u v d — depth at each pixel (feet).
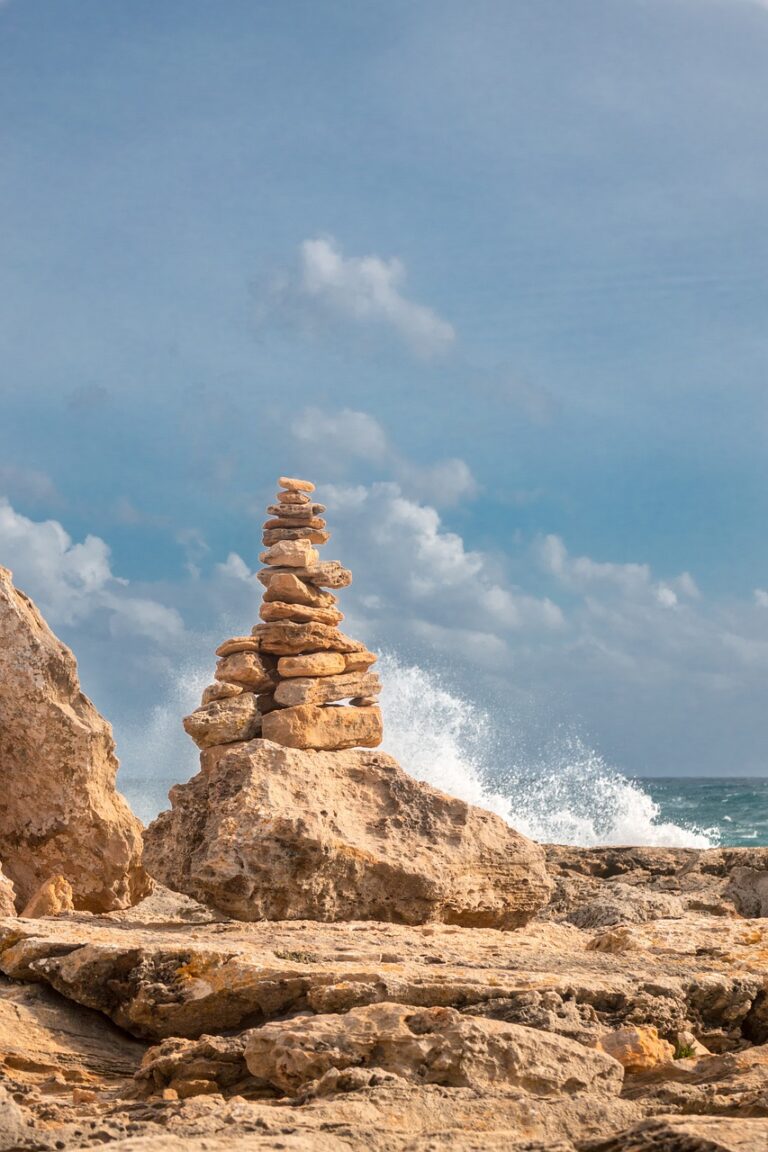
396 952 34.91
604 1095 25.32
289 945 35.55
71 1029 33.63
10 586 49.47
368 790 46.26
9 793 48.19
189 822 44.09
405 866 43.60
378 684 49.16
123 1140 20.29
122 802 50.08
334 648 48.80
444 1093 23.94
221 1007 32.17
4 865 47.85
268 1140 20.13
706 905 56.08
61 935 36.32
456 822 46.21
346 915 43.32
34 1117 24.53
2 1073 30.58
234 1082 28.37
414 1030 27.07
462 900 45.11
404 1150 20.18
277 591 48.83
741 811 198.70
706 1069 28.68
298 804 43.78
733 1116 24.43
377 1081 24.43
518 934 42.52
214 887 41.86
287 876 42.09
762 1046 30.22
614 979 32.45
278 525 50.06
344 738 47.85
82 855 48.11
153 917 43.19
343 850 42.98
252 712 47.06
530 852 46.93
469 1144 20.54
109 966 33.88
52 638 49.60
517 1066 25.76
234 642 47.75
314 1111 22.58
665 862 66.90
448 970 32.58
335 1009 30.27
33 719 48.06
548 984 31.17
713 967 34.96
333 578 49.52
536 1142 20.52
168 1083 28.60
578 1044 27.32
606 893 57.21
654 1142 19.69
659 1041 29.89
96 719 49.49
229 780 44.06
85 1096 27.99
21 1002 34.22
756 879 58.29
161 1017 32.48
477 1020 26.89
